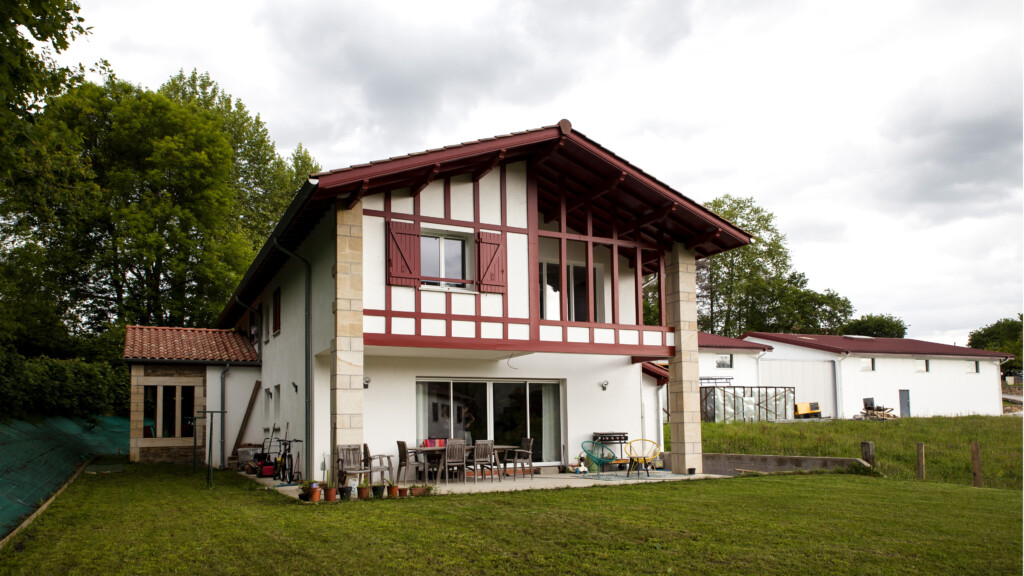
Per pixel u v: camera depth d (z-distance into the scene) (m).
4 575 6.10
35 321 23.66
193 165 27.16
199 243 28.25
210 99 33.38
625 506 9.48
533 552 6.91
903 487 11.76
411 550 6.98
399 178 11.87
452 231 12.83
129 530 8.05
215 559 6.67
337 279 11.43
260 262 15.69
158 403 18.55
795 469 15.93
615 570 6.32
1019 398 44.84
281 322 16.38
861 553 6.95
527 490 11.13
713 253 15.62
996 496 10.70
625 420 16.11
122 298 28.00
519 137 12.73
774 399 29.53
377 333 11.84
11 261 19.11
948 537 7.68
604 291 16.25
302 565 6.46
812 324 48.28
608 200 14.73
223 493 11.66
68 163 13.77
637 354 14.44
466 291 12.72
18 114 10.35
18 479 10.39
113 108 26.45
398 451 13.71
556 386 15.74
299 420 14.16
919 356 35.06
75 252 26.55
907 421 24.25
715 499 10.15
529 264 13.43
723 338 33.69
